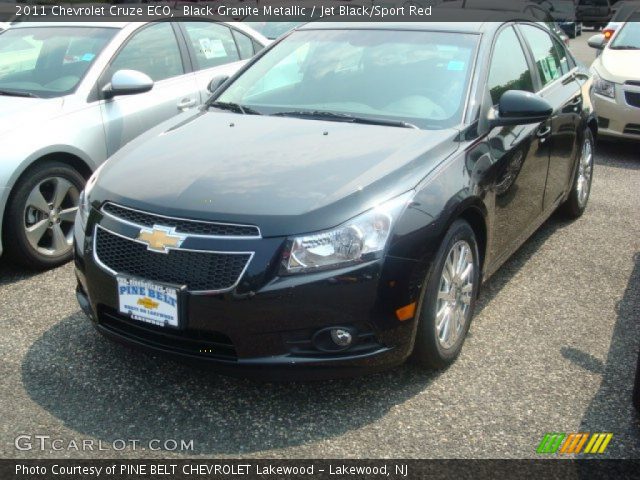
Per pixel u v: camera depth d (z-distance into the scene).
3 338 3.62
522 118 3.70
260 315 2.81
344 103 3.90
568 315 4.00
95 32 5.30
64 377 3.28
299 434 2.91
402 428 2.95
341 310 2.84
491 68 3.99
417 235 2.97
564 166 4.89
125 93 4.84
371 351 2.94
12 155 4.19
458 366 3.42
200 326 2.87
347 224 2.86
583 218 5.73
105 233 3.12
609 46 8.59
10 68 5.08
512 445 2.85
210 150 3.44
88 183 3.56
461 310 3.45
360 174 3.08
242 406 3.09
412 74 3.95
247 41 6.57
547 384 3.29
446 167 3.27
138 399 3.13
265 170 3.16
